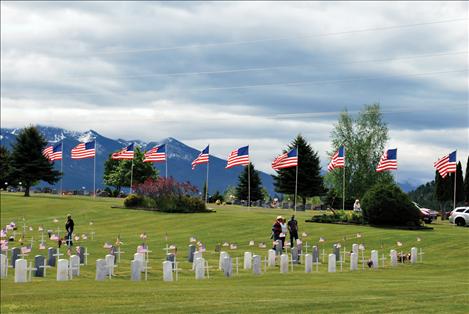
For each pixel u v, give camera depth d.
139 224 71.81
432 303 23.36
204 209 81.38
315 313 21.25
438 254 49.84
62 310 22.14
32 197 103.25
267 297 25.27
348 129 113.25
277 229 50.09
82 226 71.88
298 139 111.06
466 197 103.00
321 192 112.62
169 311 21.73
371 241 56.34
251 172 133.00
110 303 23.61
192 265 41.47
